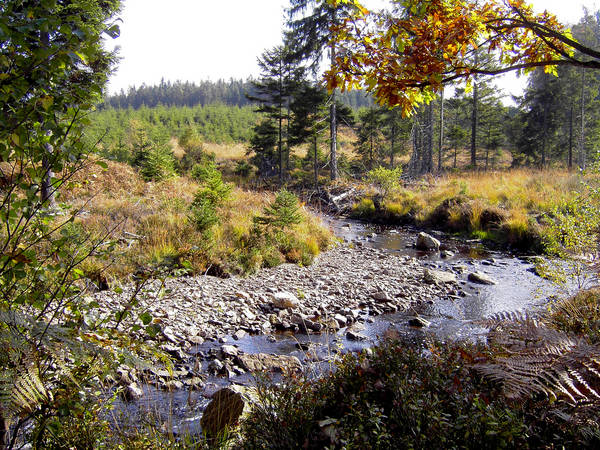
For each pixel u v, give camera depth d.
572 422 1.99
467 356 2.73
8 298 1.97
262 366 4.85
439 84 2.04
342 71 2.18
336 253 12.14
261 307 7.20
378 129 34.44
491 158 45.91
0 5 1.75
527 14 2.11
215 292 7.55
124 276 6.98
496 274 9.97
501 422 1.99
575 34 28.48
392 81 2.04
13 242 1.96
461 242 14.16
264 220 10.67
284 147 35.34
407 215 18.33
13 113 1.82
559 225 4.61
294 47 23.89
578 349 2.18
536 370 2.10
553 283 4.75
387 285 8.88
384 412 2.51
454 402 2.28
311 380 3.07
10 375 1.61
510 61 2.32
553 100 34.22
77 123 1.96
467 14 1.98
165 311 6.33
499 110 38.06
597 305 3.35
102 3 8.84
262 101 32.91
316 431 2.41
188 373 4.68
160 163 17.41
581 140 30.69
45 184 1.96
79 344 1.86
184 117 57.22
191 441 2.83
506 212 14.47
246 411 3.13
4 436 1.82
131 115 55.25
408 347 3.15
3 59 1.69
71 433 2.16
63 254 2.15
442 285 8.91
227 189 13.28
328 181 25.38
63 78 1.92
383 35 2.08
